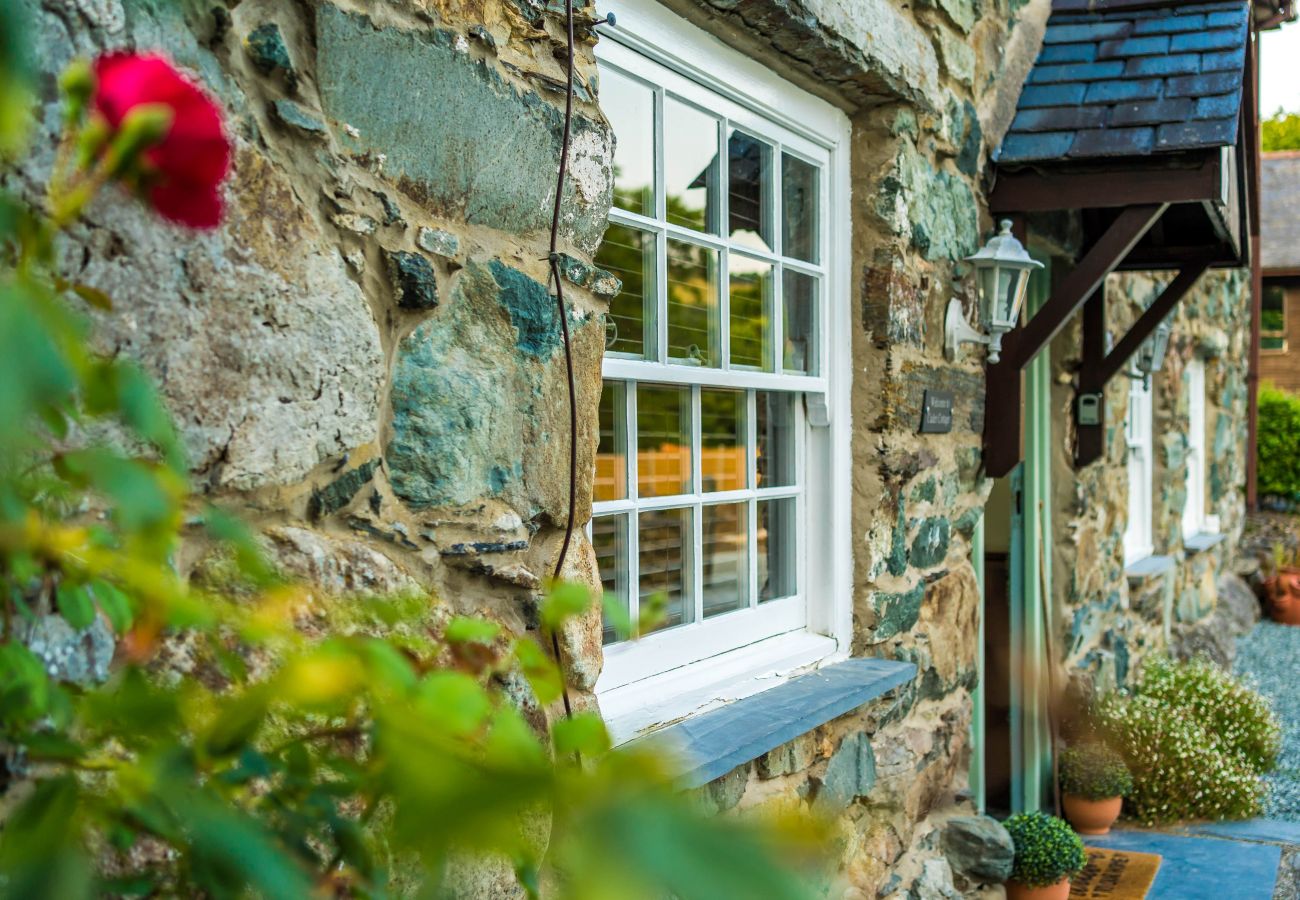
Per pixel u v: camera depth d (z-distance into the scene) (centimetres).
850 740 320
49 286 111
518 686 186
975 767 443
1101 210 532
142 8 131
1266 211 2053
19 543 93
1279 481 1661
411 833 55
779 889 42
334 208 159
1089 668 589
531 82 193
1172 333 786
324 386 157
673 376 263
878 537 335
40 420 114
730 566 299
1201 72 388
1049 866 409
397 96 167
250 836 80
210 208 90
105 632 127
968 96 376
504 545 186
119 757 120
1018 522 532
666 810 45
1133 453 756
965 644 404
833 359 329
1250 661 985
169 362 135
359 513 165
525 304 190
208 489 142
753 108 293
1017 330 405
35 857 73
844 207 332
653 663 265
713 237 279
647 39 250
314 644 151
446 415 177
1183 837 529
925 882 359
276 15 151
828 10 276
